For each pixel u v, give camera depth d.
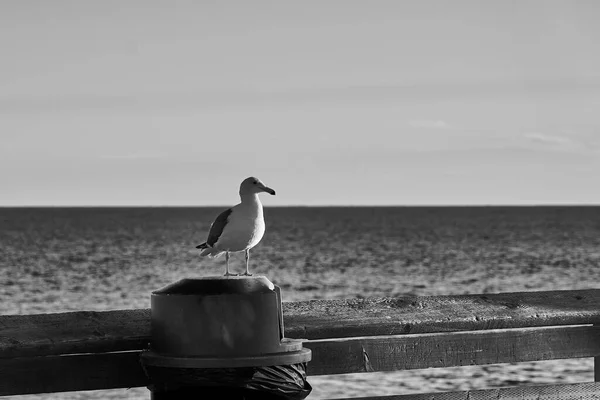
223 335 4.88
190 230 184.75
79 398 16.27
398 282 59.44
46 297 46.25
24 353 5.02
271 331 4.96
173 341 4.94
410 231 178.38
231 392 4.94
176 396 5.00
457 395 5.81
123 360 5.29
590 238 142.12
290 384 4.98
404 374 18.45
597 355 6.23
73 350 5.12
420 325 5.74
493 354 6.00
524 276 64.94
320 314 5.75
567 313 6.04
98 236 148.62
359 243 123.38
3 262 78.31
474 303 6.09
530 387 5.93
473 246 114.38
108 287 52.50
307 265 77.12
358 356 5.71
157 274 64.62
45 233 164.75
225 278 5.05
